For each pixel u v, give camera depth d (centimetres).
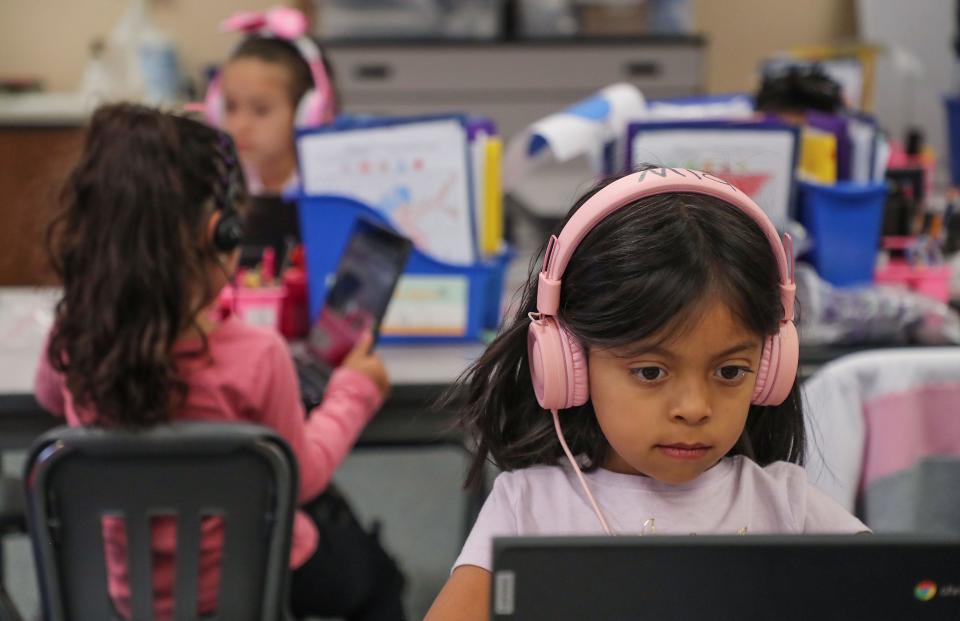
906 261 282
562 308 97
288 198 261
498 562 68
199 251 169
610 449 108
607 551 68
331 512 214
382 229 225
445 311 250
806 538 68
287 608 176
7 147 484
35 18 593
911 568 68
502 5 586
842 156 276
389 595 215
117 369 160
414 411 225
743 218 94
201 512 165
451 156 249
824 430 157
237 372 174
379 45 557
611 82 570
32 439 219
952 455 159
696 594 68
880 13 560
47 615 169
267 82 315
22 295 286
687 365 91
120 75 550
